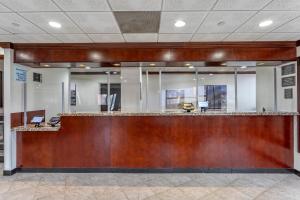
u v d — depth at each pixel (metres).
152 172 4.72
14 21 3.40
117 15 3.20
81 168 4.76
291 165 4.71
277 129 4.73
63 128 4.76
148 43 4.60
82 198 3.49
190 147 4.74
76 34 4.03
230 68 5.97
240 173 4.68
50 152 4.77
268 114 4.66
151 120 4.75
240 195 3.58
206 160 4.73
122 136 4.76
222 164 4.73
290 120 4.73
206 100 6.33
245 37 4.28
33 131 4.73
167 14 3.18
